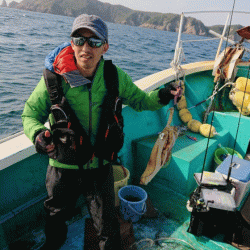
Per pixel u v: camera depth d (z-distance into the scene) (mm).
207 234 2230
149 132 3193
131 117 2912
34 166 2021
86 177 1477
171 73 3566
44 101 1320
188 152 2828
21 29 36469
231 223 2252
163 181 2947
